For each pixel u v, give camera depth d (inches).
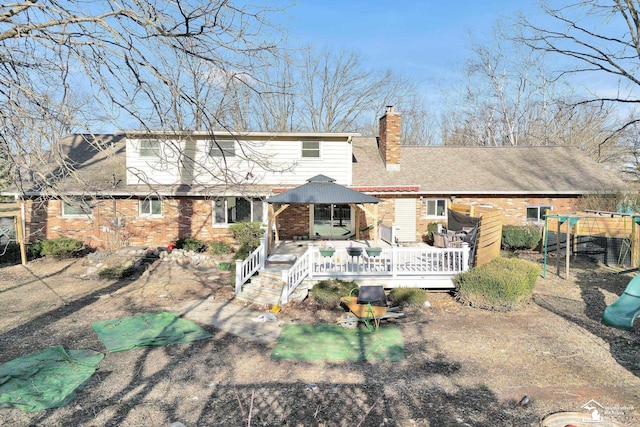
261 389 269.7
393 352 328.8
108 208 741.9
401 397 256.7
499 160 918.4
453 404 247.1
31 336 366.3
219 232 770.2
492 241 516.7
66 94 241.3
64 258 715.4
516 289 421.1
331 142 774.5
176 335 366.9
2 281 577.3
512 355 317.4
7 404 249.8
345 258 563.5
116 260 652.1
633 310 311.4
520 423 225.3
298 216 768.3
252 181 755.4
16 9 213.0
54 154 234.8
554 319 399.5
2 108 226.5
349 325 387.2
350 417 234.7
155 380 283.6
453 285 495.8
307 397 258.2
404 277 498.0
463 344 342.0
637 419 226.5
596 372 285.7
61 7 232.7
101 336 365.1
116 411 243.4
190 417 236.5
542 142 1432.1
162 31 227.9
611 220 603.2
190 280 584.1
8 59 228.5
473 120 1654.8
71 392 265.9
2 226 736.3
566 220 588.4
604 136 1269.7
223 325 397.4
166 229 761.0
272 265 549.0
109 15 225.9
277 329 386.6
